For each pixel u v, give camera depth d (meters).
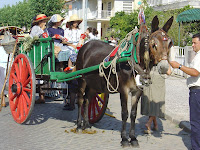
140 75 5.38
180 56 17.55
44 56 7.02
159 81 6.57
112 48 6.54
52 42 6.94
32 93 6.71
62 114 8.66
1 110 9.04
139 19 5.63
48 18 8.57
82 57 6.96
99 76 6.30
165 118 8.41
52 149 5.59
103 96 7.70
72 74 6.64
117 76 5.71
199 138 5.18
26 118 6.93
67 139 6.25
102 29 39.81
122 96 5.73
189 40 20.39
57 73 7.10
